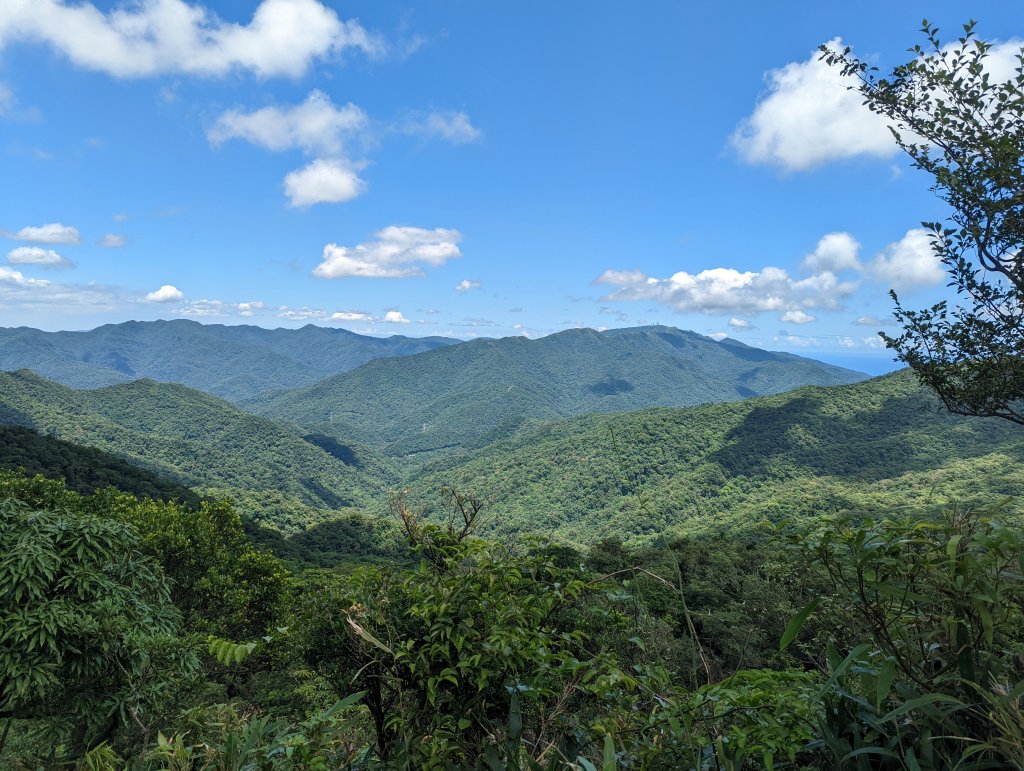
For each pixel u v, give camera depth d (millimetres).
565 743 1346
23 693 3939
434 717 1312
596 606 1560
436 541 1604
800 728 1089
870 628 1017
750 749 1104
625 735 1271
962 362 3537
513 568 1483
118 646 4332
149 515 15398
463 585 1428
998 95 2832
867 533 1011
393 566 1654
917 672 1021
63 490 15242
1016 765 786
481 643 1311
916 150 3225
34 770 1818
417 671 1347
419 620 1488
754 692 1138
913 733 980
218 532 17000
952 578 908
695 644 1356
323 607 1573
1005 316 3334
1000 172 2727
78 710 4043
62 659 4203
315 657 1609
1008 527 867
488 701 1384
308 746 1301
